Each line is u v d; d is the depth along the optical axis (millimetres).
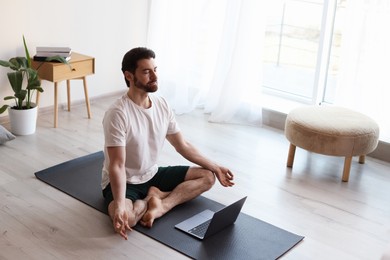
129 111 2736
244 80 4211
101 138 3814
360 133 3330
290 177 3430
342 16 3965
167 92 4629
